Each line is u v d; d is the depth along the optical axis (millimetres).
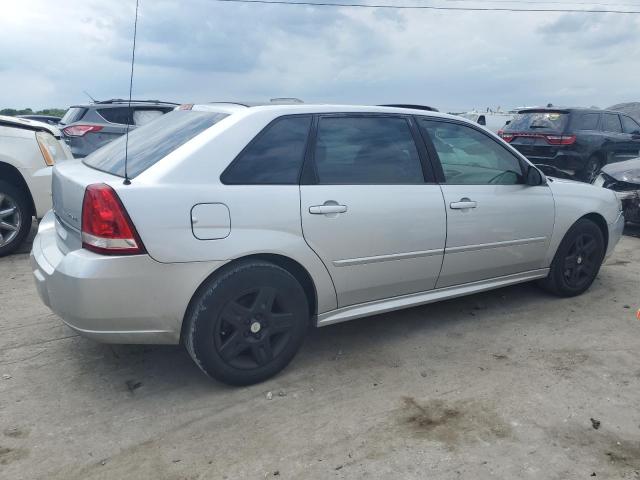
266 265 3119
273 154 3191
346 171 3432
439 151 3879
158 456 2633
